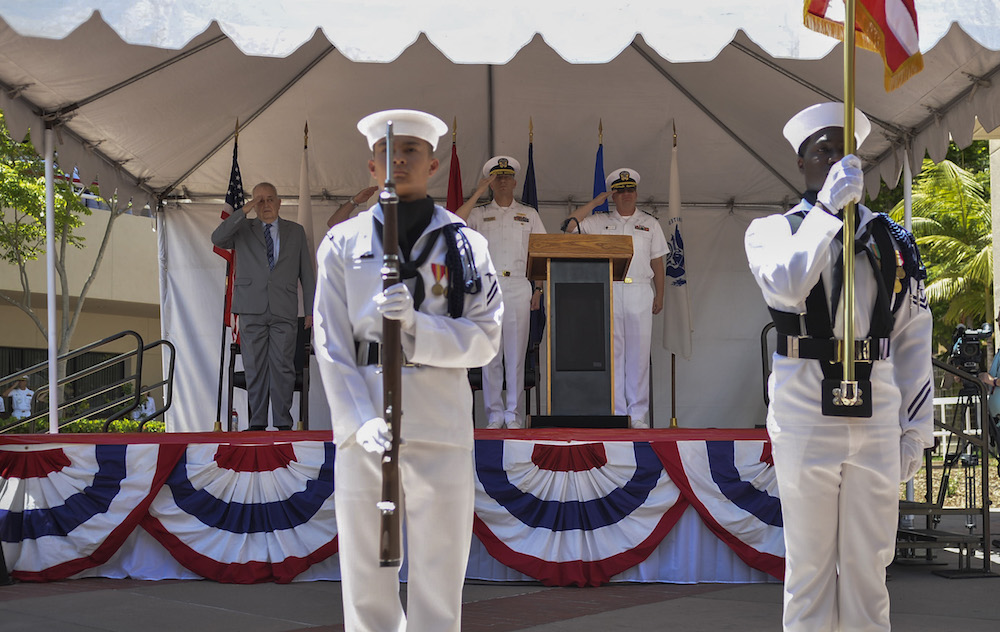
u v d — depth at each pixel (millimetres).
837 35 3824
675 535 5688
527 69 8789
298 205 9641
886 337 3027
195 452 5766
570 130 9422
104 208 23141
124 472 5742
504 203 7594
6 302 22750
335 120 9172
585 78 8898
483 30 4707
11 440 5754
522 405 9133
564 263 5871
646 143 9523
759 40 4703
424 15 4699
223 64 7719
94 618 4543
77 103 7160
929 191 20328
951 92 6891
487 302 2875
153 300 24438
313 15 4664
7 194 17562
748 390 9781
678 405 9766
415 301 2791
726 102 8898
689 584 5621
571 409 5844
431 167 2930
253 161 9414
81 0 4547
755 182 9734
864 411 2926
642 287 7617
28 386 23484
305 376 7918
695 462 5641
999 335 9367
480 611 4785
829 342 2980
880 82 7152
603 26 4715
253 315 7277
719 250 9859
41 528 5707
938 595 5336
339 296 2822
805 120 3213
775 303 3051
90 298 23062
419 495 2783
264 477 5711
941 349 21203
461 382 2865
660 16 4719
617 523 5598
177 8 4602
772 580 5668
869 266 3027
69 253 22438
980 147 22703
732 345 9797
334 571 5684
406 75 8789
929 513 6551
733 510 5605
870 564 3004
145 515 5723
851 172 2881
